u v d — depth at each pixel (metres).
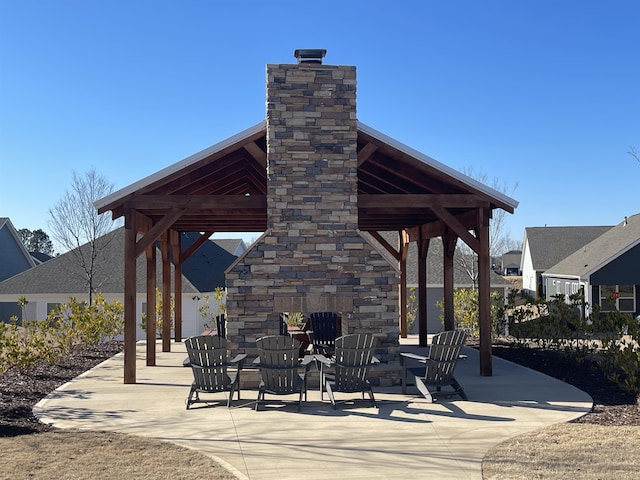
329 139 10.07
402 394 8.97
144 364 12.42
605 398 8.70
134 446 6.11
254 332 9.72
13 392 9.04
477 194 10.73
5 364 10.80
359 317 9.90
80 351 14.40
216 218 14.21
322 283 9.87
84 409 7.95
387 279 9.97
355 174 10.09
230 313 9.72
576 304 12.89
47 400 8.54
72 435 6.55
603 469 5.34
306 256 9.88
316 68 10.12
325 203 9.99
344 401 8.27
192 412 7.78
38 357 11.63
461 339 8.57
